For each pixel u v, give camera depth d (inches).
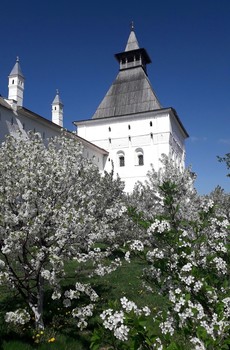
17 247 266.7
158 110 1859.0
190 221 197.6
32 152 362.0
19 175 323.0
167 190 213.0
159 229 175.2
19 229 285.7
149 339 129.2
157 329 159.9
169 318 157.9
